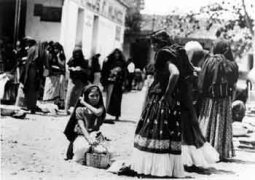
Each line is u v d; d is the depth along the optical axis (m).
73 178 5.63
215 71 7.18
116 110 12.03
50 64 12.93
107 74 11.98
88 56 21.36
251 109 11.30
